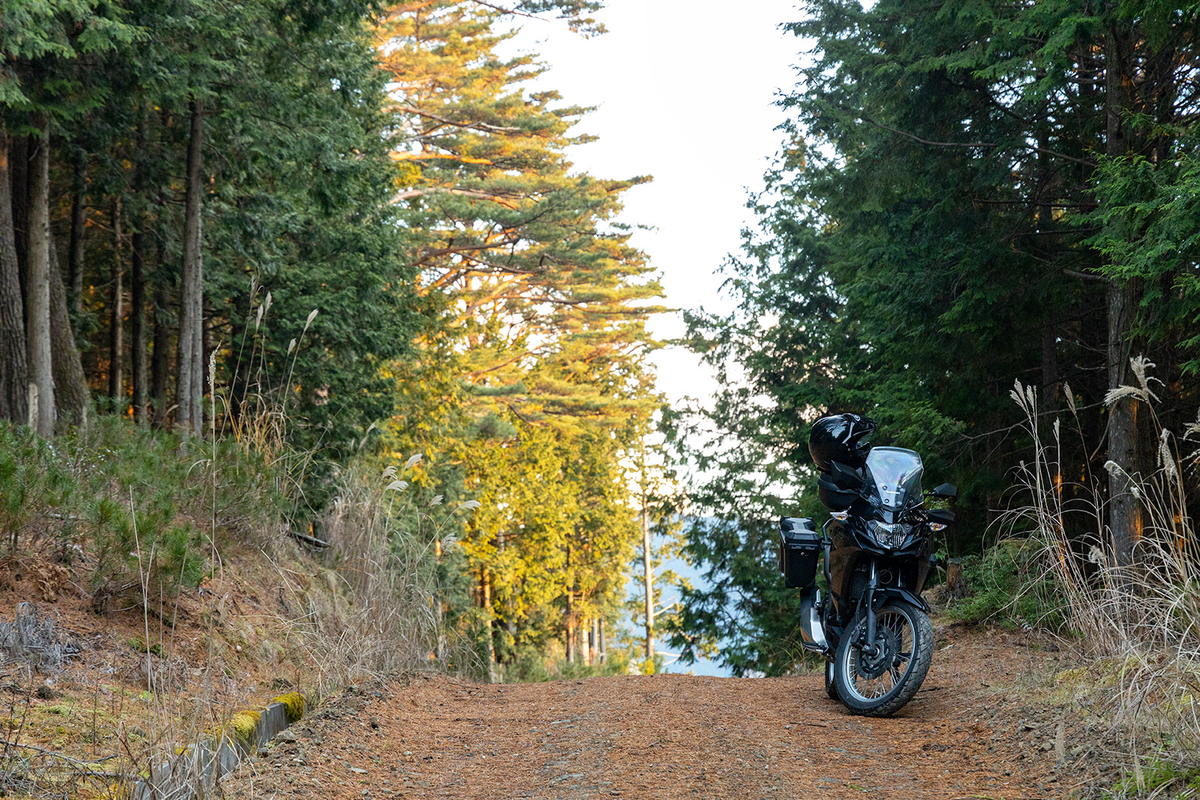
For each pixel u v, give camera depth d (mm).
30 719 4184
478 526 34531
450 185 31516
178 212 16141
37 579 5508
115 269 18094
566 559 45312
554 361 43406
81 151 13047
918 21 12617
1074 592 6523
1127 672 5246
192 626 6145
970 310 12461
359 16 13242
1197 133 8359
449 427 30188
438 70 32406
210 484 8078
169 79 11617
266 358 15906
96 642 5312
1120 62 10414
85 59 11102
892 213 15023
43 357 10828
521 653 37594
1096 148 11977
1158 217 8273
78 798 3512
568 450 42875
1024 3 11828
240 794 4148
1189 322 9297
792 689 7914
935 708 6441
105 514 5855
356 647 7660
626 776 4766
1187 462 9664
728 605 26188
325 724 5629
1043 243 12867
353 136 14484
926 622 6305
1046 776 4602
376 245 17562
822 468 7223
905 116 13164
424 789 4816
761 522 25781
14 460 6109
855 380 20156
